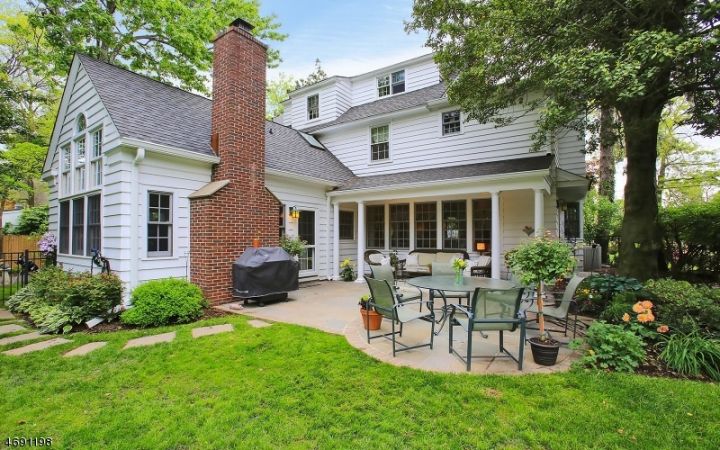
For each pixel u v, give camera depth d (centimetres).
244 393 293
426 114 1017
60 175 847
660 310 410
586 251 953
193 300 541
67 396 292
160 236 639
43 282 616
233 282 656
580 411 260
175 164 656
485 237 959
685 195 1830
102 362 364
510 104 662
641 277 564
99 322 509
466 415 256
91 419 256
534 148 654
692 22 375
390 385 305
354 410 265
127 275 580
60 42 1135
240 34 713
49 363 362
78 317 497
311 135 1273
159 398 288
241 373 333
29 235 1305
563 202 994
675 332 369
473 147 930
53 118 1456
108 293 530
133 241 588
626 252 587
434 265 641
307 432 237
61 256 824
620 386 297
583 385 299
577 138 796
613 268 905
